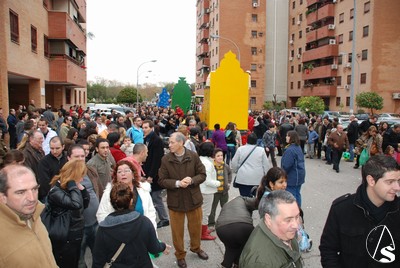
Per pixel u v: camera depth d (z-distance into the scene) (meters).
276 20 57.19
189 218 5.16
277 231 2.49
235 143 11.84
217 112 15.46
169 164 4.97
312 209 7.84
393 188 2.43
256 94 54.72
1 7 14.57
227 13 53.53
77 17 31.72
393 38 40.16
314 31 49.34
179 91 29.84
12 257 2.30
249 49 54.28
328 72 46.34
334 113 36.41
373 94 36.38
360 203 2.56
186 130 8.20
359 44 42.44
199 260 5.21
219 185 6.21
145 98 102.38
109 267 3.02
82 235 4.00
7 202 2.42
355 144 13.77
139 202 4.13
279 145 16.66
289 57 57.09
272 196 2.57
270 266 2.41
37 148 5.74
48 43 23.03
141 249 3.08
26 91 23.89
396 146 11.34
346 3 44.28
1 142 8.94
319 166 13.88
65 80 23.27
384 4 39.84
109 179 5.41
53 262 2.59
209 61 60.41
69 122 11.58
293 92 56.00
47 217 3.72
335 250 2.72
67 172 3.80
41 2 21.12
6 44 15.18
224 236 3.16
